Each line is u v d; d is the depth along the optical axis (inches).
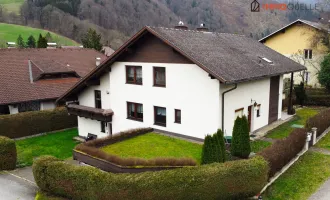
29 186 587.2
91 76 866.1
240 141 583.5
